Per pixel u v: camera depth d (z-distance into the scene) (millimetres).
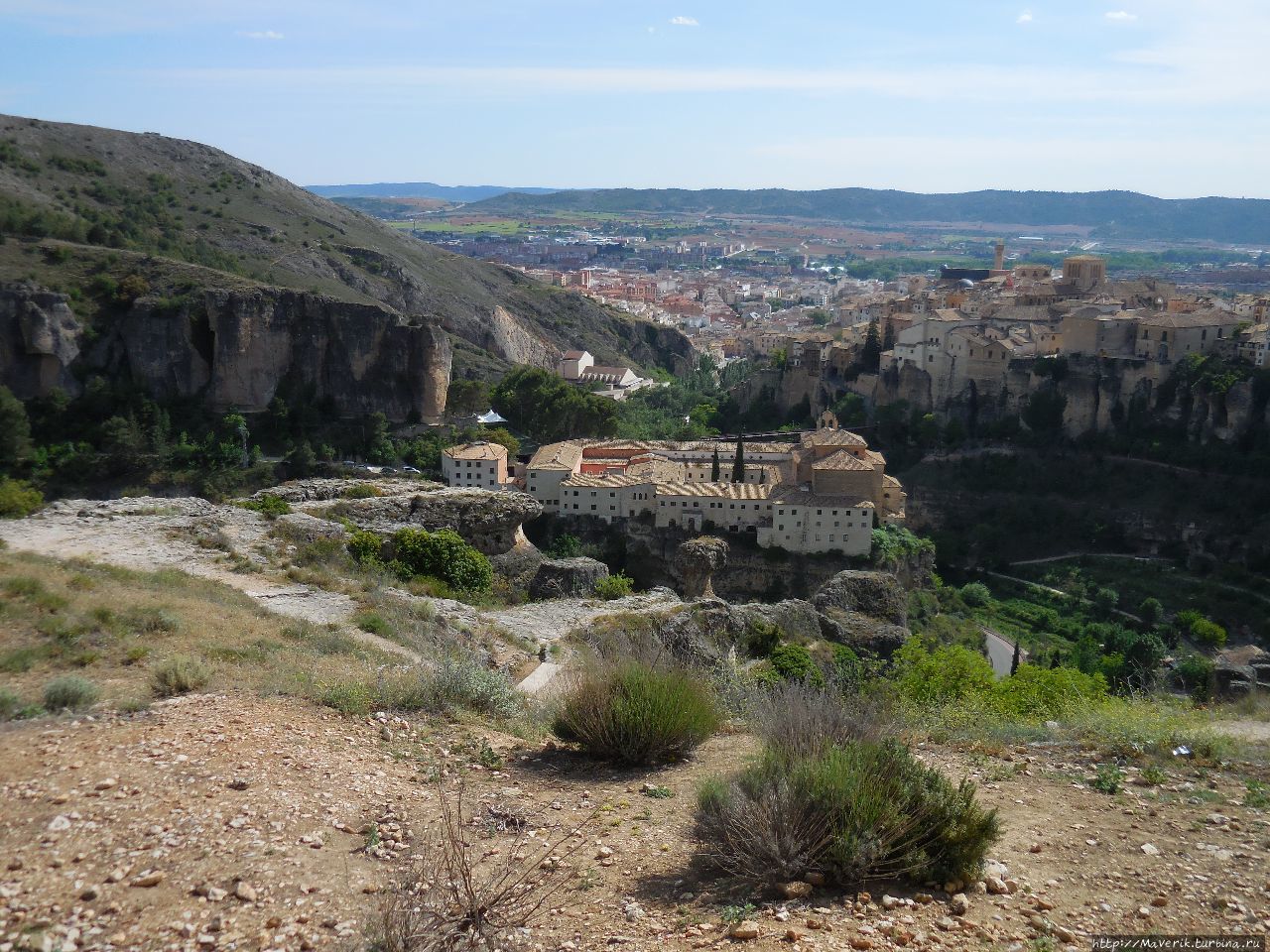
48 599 27828
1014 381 143250
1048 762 20641
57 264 132625
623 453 128750
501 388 155625
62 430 121500
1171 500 123125
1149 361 133000
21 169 179250
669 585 106625
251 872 13172
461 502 63906
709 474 121500
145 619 27797
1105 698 34812
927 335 150750
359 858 14094
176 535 46000
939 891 13742
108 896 12336
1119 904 13305
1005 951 11984
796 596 105188
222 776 16281
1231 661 64375
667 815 16656
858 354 170750
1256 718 26172
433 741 20438
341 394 134625
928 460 144125
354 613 37125
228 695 21609
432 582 49719
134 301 128625
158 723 18969
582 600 51688
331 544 49625
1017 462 138125
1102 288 177125
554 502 110688
